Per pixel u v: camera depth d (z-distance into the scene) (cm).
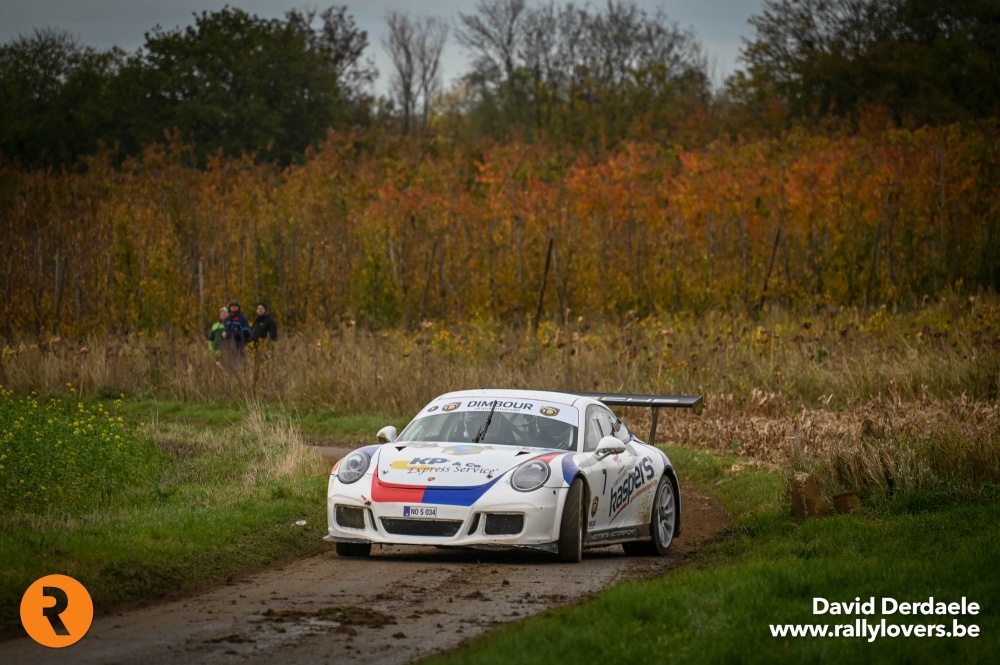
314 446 6938
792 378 8112
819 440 5928
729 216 13300
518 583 3106
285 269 12469
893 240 12550
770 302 12100
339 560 3522
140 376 8988
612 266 12500
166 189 14200
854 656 2105
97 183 14588
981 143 13638
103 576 2930
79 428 4912
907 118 18525
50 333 10894
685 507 5156
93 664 2180
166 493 4400
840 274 12238
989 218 12744
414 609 2730
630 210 13288
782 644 2189
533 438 3753
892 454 4609
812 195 13000
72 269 11950
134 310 11731
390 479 3456
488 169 15838
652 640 2227
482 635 2412
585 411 3912
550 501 3403
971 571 2898
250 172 17588
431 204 13400
